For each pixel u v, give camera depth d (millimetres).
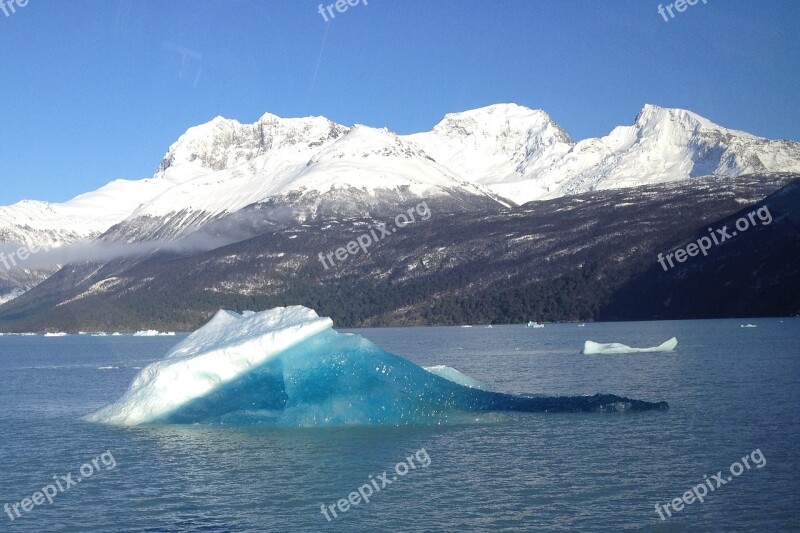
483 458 30500
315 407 37625
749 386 49281
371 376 38000
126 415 40000
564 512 24156
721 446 31406
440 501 25484
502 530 22891
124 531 23641
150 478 29094
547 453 31078
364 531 23125
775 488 25859
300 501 25953
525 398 41000
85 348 140500
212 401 38875
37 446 35000
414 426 37062
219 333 40781
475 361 78438
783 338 97438
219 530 23594
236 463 30812
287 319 39250
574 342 111250
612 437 33656
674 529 22656
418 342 122875
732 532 22328
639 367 65812
